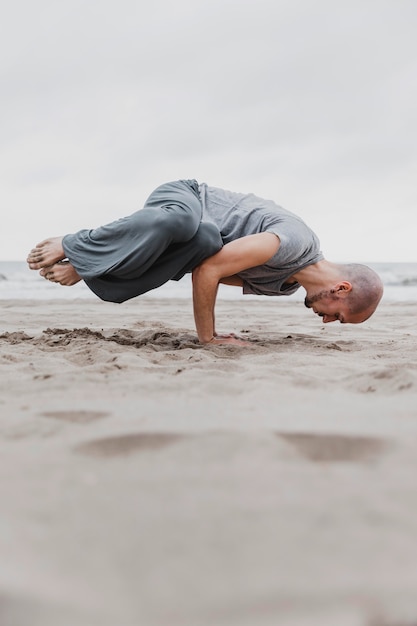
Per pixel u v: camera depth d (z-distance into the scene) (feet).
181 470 4.27
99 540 3.21
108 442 4.88
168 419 5.64
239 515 3.53
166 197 11.14
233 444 4.79
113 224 10.75
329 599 2.66
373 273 11.43
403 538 3.25
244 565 2.95
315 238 11.60
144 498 3.78
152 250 10.45
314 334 15.69
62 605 2.56
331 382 7.68
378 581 2.81
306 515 3.53
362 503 3.70
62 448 4.74
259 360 9.71
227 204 11.75
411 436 5.02
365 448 4.81
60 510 3.59
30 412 5.89
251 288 11.99
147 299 37.70
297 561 2.99
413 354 10.76
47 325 18.51
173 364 9.37
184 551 3.09
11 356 9.70
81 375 7.86
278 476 4.15
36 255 11.10
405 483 4.03
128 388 7.17
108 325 18.54
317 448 4.82
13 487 3.95
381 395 6.91
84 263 10.86
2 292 47.47
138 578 2.82
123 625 2.44
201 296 11.10
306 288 11.67
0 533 3.26
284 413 5.94
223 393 6.98
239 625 2.46
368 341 13.62
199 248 10.80
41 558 3.00
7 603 2.55
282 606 2.60
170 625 2.45
